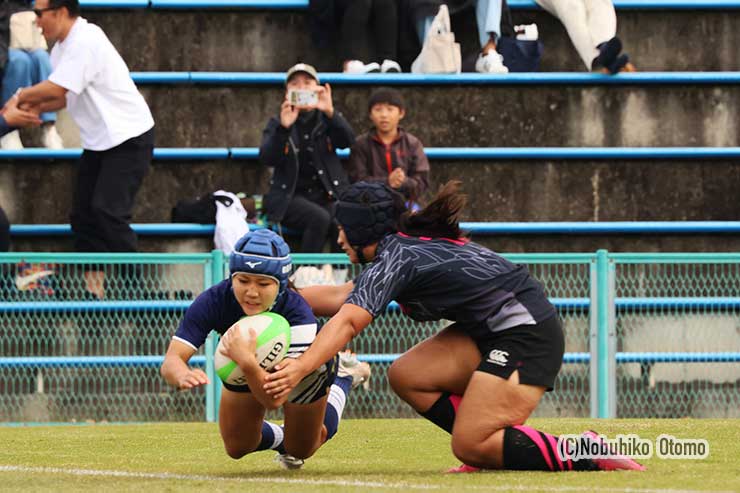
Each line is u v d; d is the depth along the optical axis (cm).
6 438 2584
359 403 3253
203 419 3225
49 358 3212
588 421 2877
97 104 3500
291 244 3788
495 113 4128
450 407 1748
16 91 3909
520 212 4031
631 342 3278
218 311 1647
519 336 1680
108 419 3222
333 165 3738
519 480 1566
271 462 1998
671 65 4312
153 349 3241
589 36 4153
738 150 4062
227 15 4275
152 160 3984
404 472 1769
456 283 1677
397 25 4225
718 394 3303
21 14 3950
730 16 4306
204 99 4112
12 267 3200
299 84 3706
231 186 4009
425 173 3722
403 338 3266
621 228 3975
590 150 4031
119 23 4231
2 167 3925
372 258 1773
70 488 1557
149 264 3225
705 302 3278
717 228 3991
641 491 1437
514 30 4262
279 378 1521
